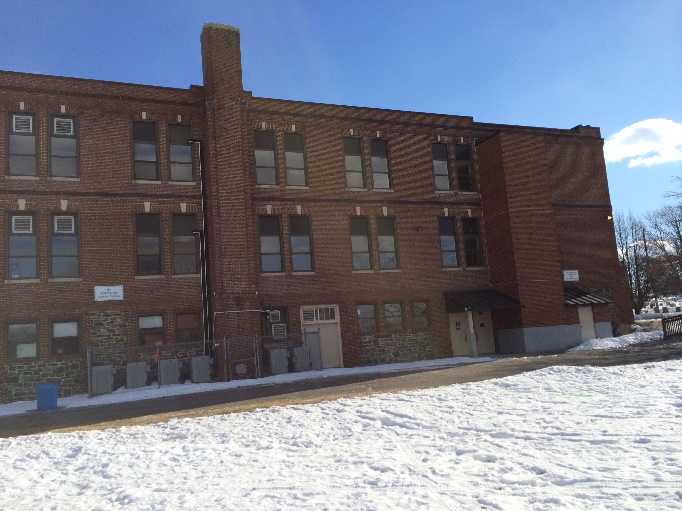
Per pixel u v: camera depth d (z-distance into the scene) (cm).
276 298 2658
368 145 3000
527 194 3092
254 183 2708
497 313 3138
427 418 1027
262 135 2783
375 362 2798
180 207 2559
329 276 2783
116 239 2439
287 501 622
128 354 2375
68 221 2392
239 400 1695
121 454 945
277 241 2734
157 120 2594
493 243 3139
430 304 2980
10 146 2344
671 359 1806
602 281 3434
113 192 2459
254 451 906
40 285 2295
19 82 2366
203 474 786
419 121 3136
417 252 3003
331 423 1080
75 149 2445
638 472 625
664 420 852
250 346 2469
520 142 3134
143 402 1873
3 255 2264
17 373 2219
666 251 6047
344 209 2883
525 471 671
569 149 3528
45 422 1559
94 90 2495
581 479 620
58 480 820
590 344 2931
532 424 904
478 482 645
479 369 1994
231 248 2534
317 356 2670
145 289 2448
